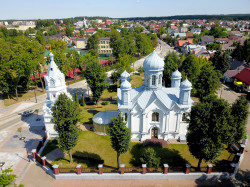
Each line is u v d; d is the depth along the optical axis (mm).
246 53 110062
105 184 35125
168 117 43656
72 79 95750
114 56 143375
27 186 34750
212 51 135625
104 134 49500
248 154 42312
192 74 73188
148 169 36500
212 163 39000
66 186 34781
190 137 34688
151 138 46438
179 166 38375
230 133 32656
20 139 48812
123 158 40969
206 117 32438
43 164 38562
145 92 45906
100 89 63625
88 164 39406
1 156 42625
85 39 178750
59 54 82812
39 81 85125
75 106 37562
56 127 36375
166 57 85062
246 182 35125
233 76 87250
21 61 65312
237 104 38031
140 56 147500
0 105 67938
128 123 45500
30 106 67062
